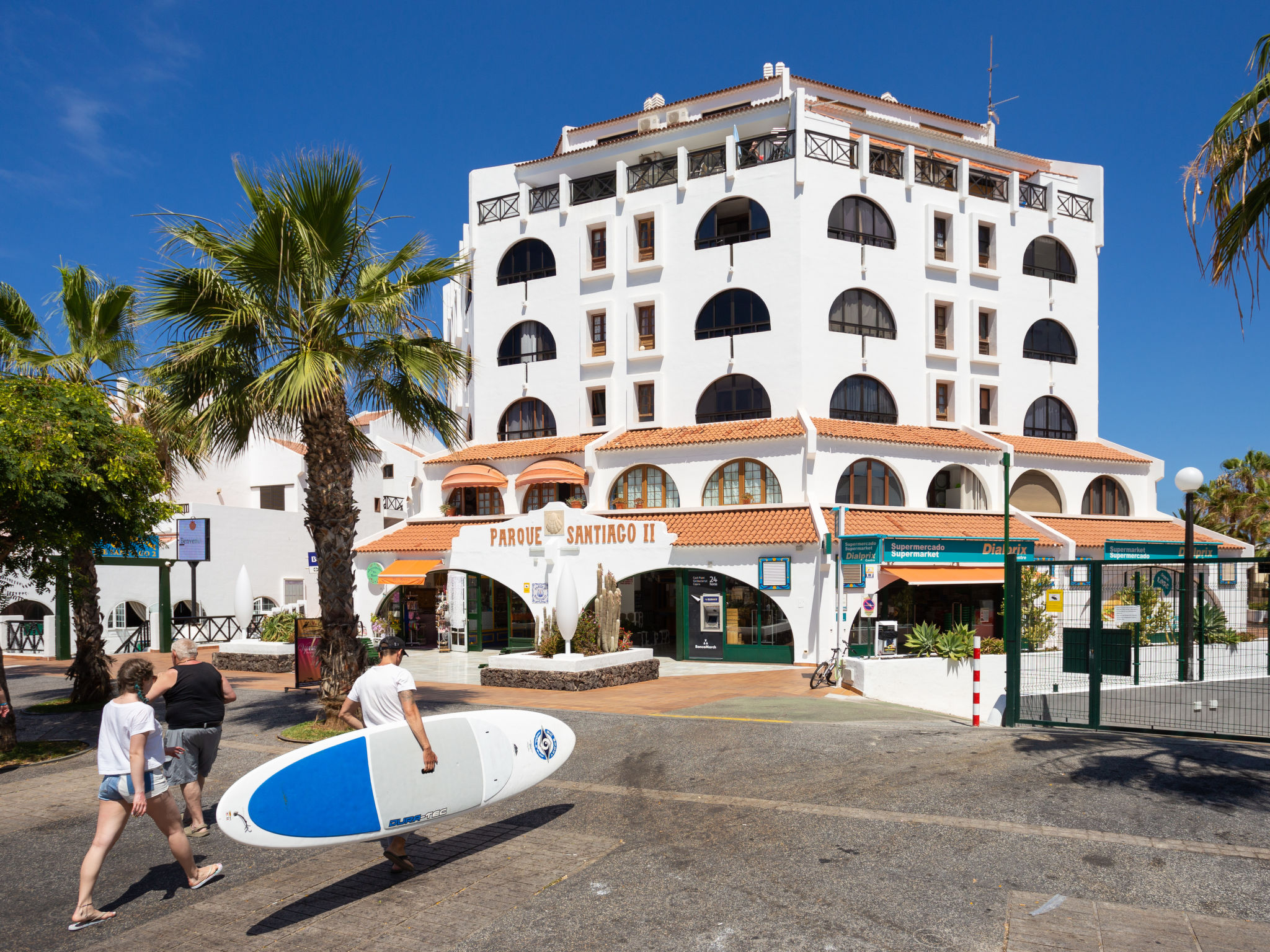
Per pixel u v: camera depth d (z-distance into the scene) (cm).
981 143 3472
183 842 635
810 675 1969
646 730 1192
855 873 630
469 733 701
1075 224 3031
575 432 2814
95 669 1576
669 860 669
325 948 534
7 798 934
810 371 2519
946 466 2653
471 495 2973
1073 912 555
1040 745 1034
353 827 607
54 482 1060
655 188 2752
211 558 2923
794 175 2559
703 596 2352
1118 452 2975
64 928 581
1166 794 810
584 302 2830
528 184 3109
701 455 2531
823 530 2188
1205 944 507
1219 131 730
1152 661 1373
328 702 1195
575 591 1761
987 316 2873
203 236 1156
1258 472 3903
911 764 948
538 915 573
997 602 2566
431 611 2911
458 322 3747
